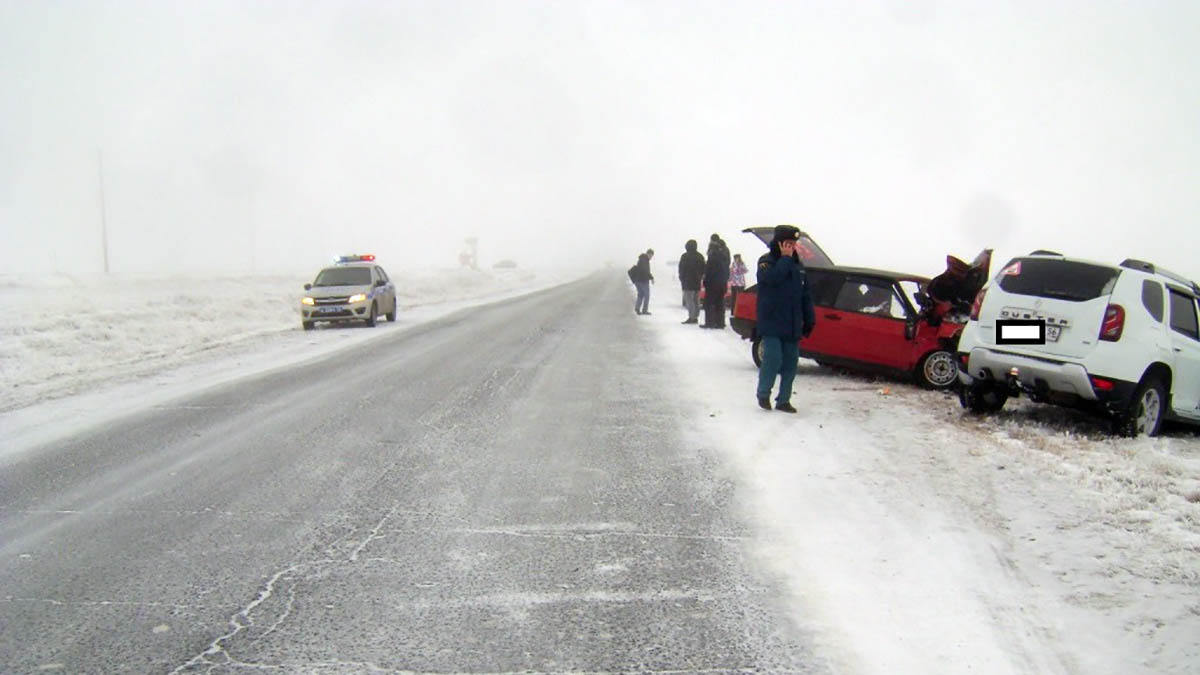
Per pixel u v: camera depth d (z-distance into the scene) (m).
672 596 4.36
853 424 8.68
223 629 3.93
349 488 6.31
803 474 6.71
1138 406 8.40
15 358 14.08
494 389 10.86
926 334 11.02
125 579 4.53
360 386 11.10
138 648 3.73
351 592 4.38
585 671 3.55
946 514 5.71
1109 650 3.80
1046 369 8.39
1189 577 4.63
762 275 9.24
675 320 22.56
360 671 3.54
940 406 9.86
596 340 17.03
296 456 7.28
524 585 4.49
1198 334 9.61
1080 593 4.43
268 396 10.34
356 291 20.17
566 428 8.46
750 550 5.04
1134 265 8.91
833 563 4.83
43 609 4.13
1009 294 8.86
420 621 4.03
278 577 4.57
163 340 17.25
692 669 3.58
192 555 4.89
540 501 6.00
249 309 25.02
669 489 6.30
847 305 11.75
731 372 12.45
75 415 9.16
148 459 7.17
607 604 4.25
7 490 6.24
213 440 7.90
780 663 3.64
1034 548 5.08
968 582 4.57
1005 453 7.41
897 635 3.93
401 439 7.95
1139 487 6.39
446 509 5.81
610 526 5.46
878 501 6.00
